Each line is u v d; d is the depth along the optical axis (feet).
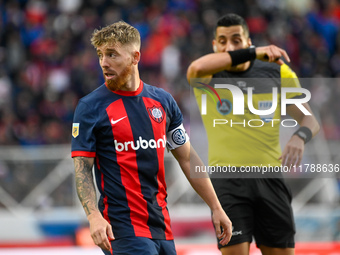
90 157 32.99
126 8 124.06
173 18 121.80
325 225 77.00
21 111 102.63
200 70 38.68
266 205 40.78
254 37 124.06
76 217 78.79
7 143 93.91
